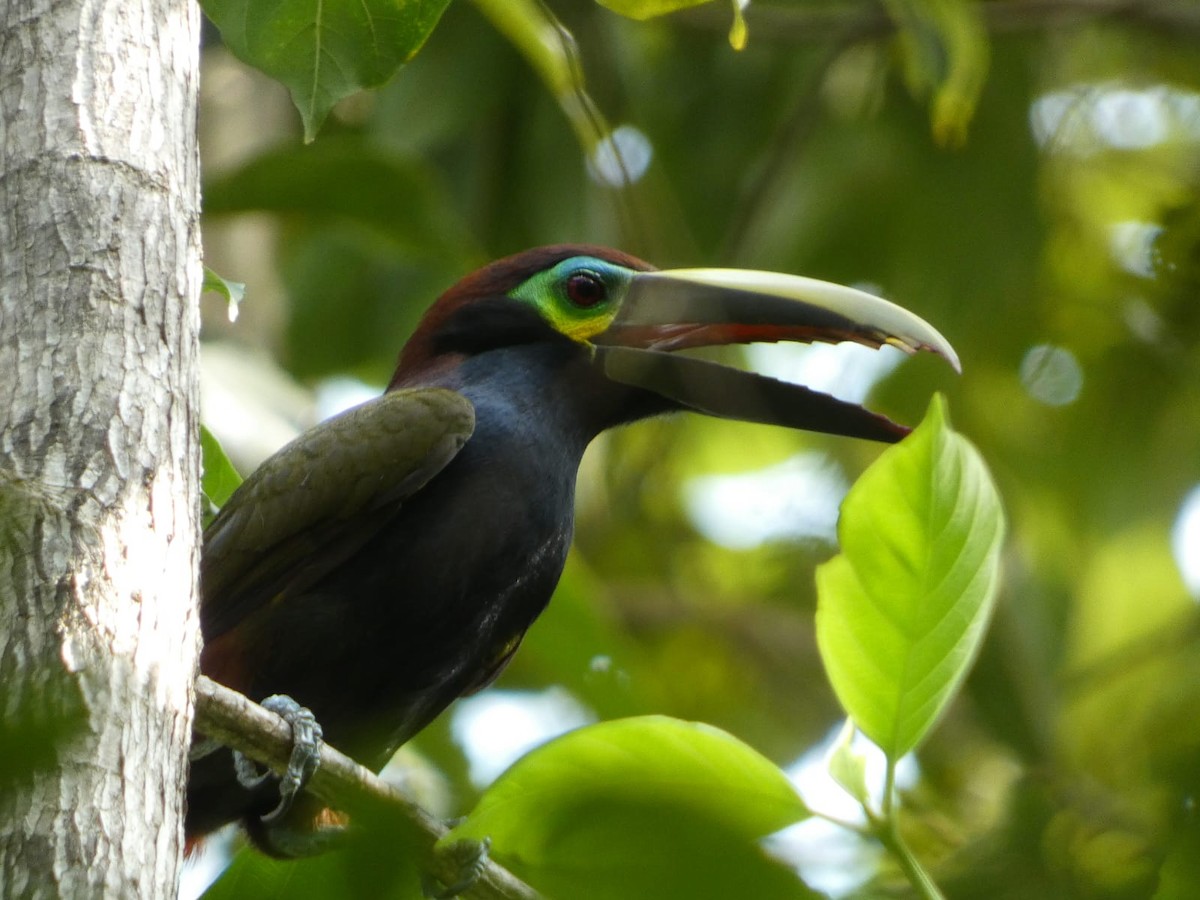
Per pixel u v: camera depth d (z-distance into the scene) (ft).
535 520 32.22
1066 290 64.18
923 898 20.54
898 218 61.77
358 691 31.27
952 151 60.75
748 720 62.95
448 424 31.45
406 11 23.24
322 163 43.68
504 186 59.62
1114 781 43.09
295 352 59.11
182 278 20.95
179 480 20.06
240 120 56.03
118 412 19.69
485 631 32.35
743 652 64.28
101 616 18.47
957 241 60.44
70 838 17.16
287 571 30.96
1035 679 57.26
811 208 62.23
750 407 33.22
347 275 59.41
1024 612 59.67
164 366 20.34
